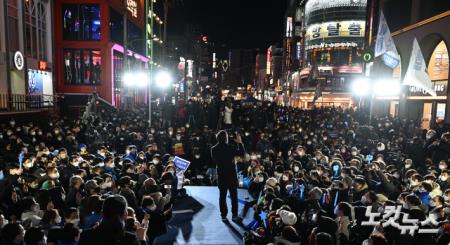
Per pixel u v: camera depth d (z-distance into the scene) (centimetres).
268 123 2294
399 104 2908
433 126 2089
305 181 823
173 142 1602
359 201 690
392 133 1800
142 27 4797
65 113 2539
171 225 738
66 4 3216
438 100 2419
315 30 6894
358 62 6456
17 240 459
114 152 1341
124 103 3656
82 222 551
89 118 1916
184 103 2462
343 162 1093
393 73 2992
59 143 1377
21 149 1120
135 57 4303
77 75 3281
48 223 561
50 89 2978
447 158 1245
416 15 2742
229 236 684
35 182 782
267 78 11750
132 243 321
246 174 1148
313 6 6969
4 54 2230
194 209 848
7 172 769
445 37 2284
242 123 2350
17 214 622
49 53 2964
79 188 709
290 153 1409
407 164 1098
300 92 6981
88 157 1028
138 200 702
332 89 6225
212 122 2327
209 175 1318
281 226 554
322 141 1576
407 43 2806
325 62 6675
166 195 727
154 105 3369
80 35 3259
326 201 716
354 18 6488
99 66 3294
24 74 2475
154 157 1030
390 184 823
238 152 748
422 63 1342
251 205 850
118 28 3709
